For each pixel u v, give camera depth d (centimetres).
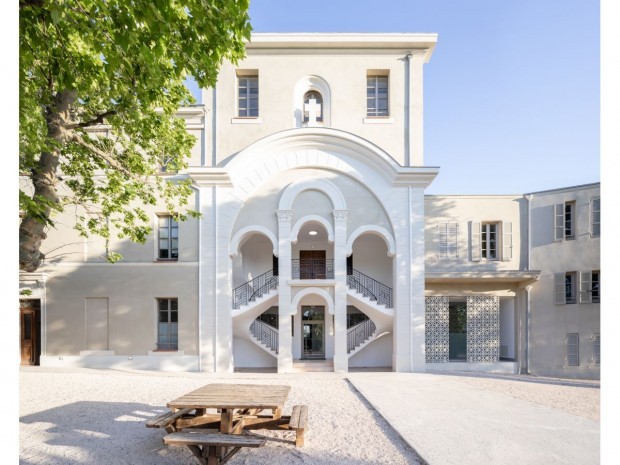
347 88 1842
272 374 1589
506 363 1998
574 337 1925
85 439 712
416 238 1750
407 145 1834
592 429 779
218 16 612
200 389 759
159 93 813
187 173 1725
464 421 827
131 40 552
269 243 2033
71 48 724
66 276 1744
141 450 659
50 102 980
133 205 1756
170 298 1753
